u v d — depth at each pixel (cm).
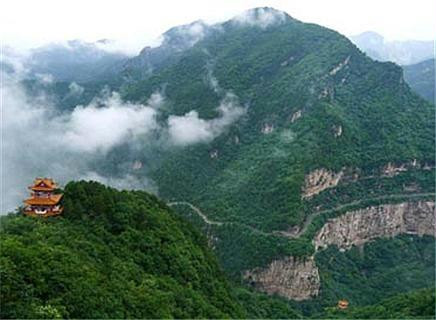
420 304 16725
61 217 11288
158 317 8706
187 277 11562
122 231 11481
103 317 7675
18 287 7262
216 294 12369
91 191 12131
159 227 12394
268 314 18675
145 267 10819
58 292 7638
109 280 8869
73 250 9312
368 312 18362
